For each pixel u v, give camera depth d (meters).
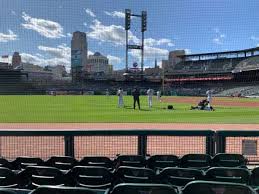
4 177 5.56
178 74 98.19
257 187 5.15
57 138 14.45
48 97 66.50
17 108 37.16
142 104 43.16
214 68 96.81
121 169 5.43
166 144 13.08
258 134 9.97
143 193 4.24
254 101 54.00
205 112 30.97
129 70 87.81
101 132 9.98
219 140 9.98
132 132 10.03
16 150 12.59
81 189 4.09
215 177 5.41
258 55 89.94
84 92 81.75
